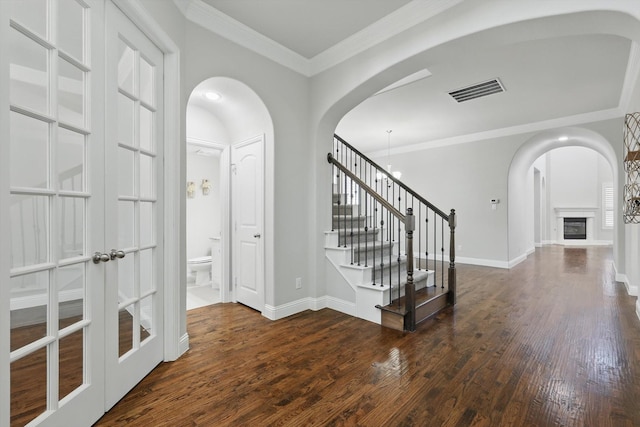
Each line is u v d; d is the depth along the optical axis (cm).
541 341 260
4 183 110
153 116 208
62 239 141
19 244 122
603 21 198
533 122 553
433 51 252
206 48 258
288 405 174
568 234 1108
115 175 170
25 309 123
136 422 158
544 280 494
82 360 150
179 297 229
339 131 614
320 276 350
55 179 133
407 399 179
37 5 127
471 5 226
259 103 307
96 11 155
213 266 452
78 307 149
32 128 126
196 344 254
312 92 349
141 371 195
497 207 609
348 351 242
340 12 259
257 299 337
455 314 330
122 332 182
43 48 129
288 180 329
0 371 108
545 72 354
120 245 181
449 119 537
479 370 212
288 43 307
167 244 220
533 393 185
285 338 267
